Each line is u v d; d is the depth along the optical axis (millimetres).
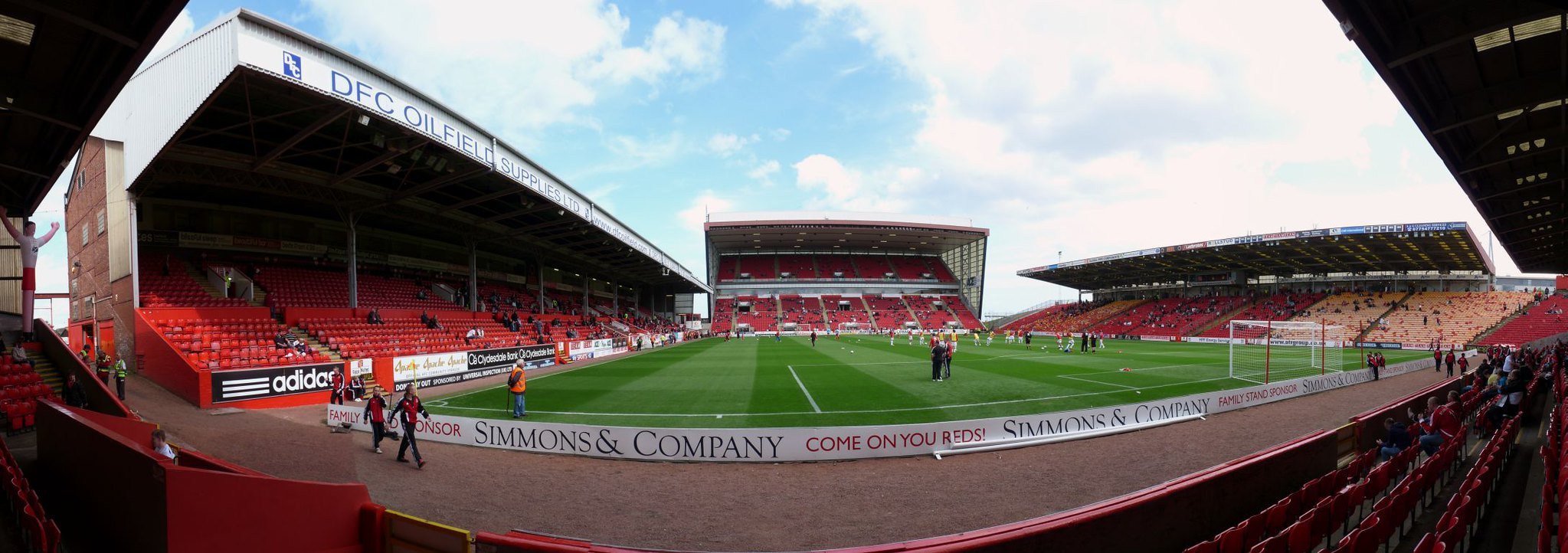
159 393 16375
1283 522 6016
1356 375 22109
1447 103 10648
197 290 21688
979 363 29500
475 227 31531
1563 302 45406
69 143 11367
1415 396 12242
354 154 19203
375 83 14547
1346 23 8250
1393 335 49781
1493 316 47344
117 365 15164
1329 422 13688
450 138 17406
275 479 5180
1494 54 9414
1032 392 18297
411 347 23953
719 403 16500
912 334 67438
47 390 14234
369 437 12141
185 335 18031
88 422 6926
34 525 5227
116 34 7707
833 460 10273
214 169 18516
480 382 23062
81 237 23094
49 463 8250
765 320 80812
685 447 10250
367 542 5566
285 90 13656
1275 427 13055
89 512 6555
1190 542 5926
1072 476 9172
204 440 11633
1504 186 15469
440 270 37031
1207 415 14641
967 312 86250
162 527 4777
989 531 4918
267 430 12797
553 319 40219
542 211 28828
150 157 15727
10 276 25781
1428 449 9328
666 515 7434
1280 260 57844
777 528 6934
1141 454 10562
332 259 29500
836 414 14609
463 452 10922
